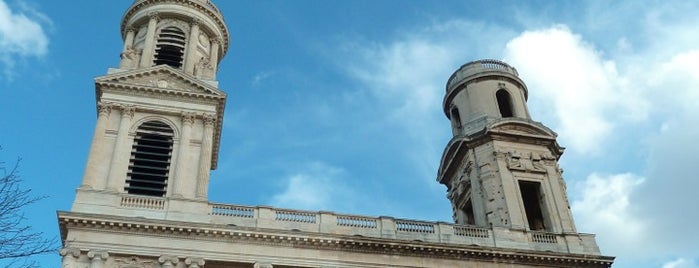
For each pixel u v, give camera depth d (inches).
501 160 2330.2
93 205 1813.5
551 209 2244.1
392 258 1915.6
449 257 1957.4
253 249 1823.3
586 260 2047.2
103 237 1739.7
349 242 1887.3
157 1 2539.4
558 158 2486.5
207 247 1792.6
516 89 2662.4
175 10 2511.1
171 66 2335.1
